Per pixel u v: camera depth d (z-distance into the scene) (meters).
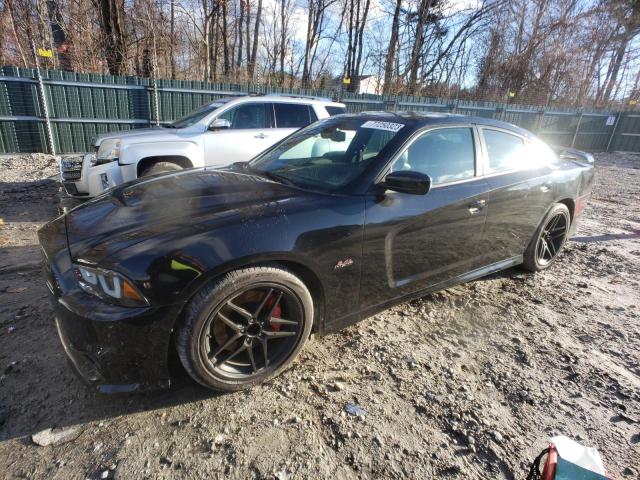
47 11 13.58
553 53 24.52
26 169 8.58
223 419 2.16
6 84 9.18
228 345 2.26
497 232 3.49
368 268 2.67
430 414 2.26
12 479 1.80
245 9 20.80
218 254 2.08
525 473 1.92
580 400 2.43
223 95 11.85
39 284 3.55
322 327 2.62
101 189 5.23
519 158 3.71
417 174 2.53
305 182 2.89
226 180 2.94
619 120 19.64
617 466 1.98
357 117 3.44
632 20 24.44
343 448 2.01
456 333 3.07
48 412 2.17
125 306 1.97
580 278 4.19
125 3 14.34
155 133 5.89
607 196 8.83
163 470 1.86
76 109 10.06
